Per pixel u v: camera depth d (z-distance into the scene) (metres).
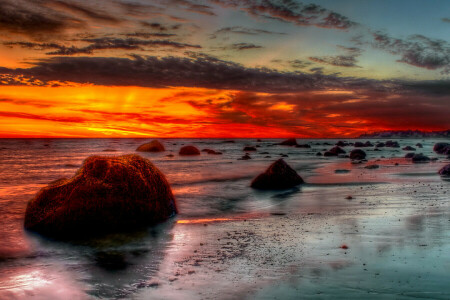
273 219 9.59
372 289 4.74
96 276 5.71
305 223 8.91
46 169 25.83
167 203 10.15
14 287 5.27
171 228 8.91
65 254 7.02
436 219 8.76
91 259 6.64
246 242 7.39
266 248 6.90
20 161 33.06
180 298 4.75
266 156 39.88
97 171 9.48
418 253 6.15
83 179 9.31
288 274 5.45
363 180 17.45
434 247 6.47
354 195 13.03
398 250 6.35
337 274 5.34
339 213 9.97
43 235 8.53
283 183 15.70
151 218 9.48
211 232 8.35
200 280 5.36
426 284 4.84
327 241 7.17
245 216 10.20
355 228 8.10
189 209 11.34
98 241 7.96
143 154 42.28
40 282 5.49
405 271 5.33
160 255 6.75
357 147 65.81
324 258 6.12
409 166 24.84
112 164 9.61
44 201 9.18
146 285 5.26
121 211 9.06
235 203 12.36
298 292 4.76
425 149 54.88
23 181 19.19
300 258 6.19
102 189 9.06
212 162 31.27
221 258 6.41
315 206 11.27
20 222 9.73
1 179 20.02
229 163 30.23
